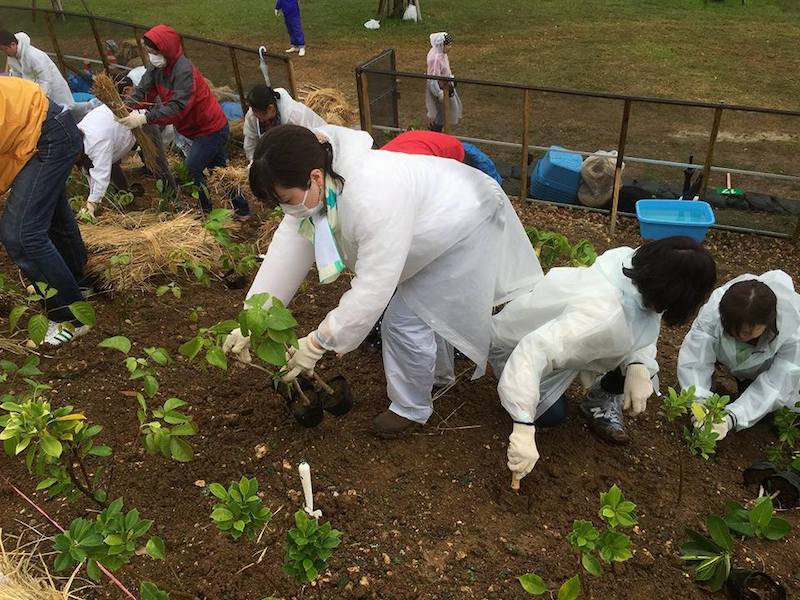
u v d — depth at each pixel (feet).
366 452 9.92
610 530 6.74
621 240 18.20
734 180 21.35
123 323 12.44
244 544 8.39
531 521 9.00
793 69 34.91
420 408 10.06
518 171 21.36
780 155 23.38
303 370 8.77
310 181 7.45
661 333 13.61
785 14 46.06
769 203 19.20
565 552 8.54
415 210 8.40
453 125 21.65
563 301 9.07
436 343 10.43
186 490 9.13
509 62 36.68
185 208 17.56
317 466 9.58
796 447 10.68
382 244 7.89
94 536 6.45
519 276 10.24
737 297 9.16
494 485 9.52
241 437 10.00
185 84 15.67
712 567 7.91
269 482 9.29
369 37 41.96
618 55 37.50
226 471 9.43
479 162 16.05
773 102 30.40
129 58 25.91
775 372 10.41
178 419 7.30
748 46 38.86
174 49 15.51
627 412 10.18
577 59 36.96
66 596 7.18
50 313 11.69
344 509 8.95
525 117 18.94
